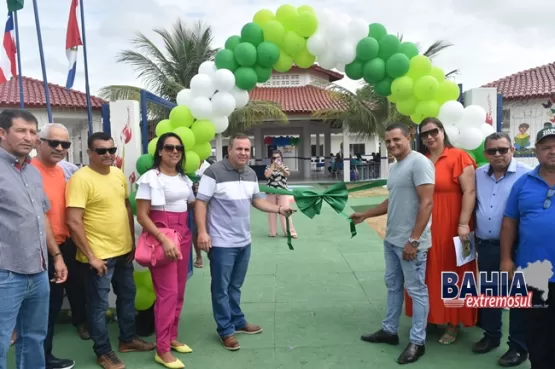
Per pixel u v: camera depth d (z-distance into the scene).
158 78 15.91
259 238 7.48
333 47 3.95
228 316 3.52
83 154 15.01
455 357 3.29
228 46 4.06
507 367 3.12
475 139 3.81
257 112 14.59
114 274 3.36
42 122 13.59
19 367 2.69
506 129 13.23
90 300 3.15
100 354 3.20
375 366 3.19
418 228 3.12
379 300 4.51
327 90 16.19
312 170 23.95
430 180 3.10
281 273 5.46
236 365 3.23
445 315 3.47
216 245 3.44
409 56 3.99
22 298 2.51
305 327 3.88
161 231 3.13
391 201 3.33
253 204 3.71
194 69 16.75
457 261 3.29
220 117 4.05
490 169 3.32
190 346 3.55
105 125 4.19
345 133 17.14
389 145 3.24
